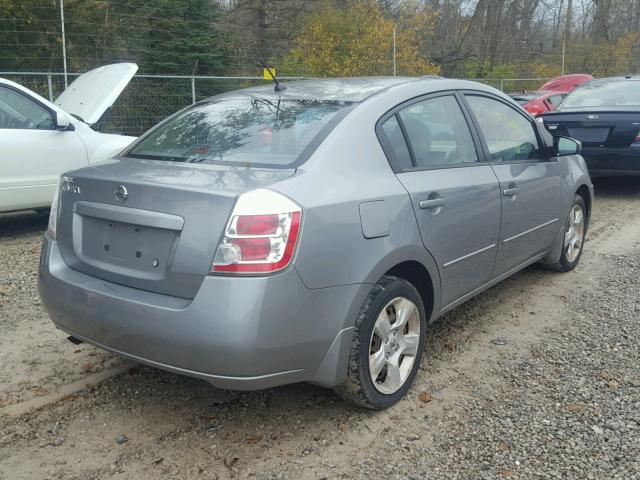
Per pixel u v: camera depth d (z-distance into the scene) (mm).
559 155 5207
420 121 3809
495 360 4090
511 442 3182
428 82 4047
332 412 3453
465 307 5031
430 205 3557
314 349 2969
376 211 3221
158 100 15047
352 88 3850
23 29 16719
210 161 3328
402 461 3035
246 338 2727
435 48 28344
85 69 17828
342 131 3326
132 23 18781
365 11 21625
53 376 3830
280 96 3863
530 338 4434
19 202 6723
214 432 3270
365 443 3174
